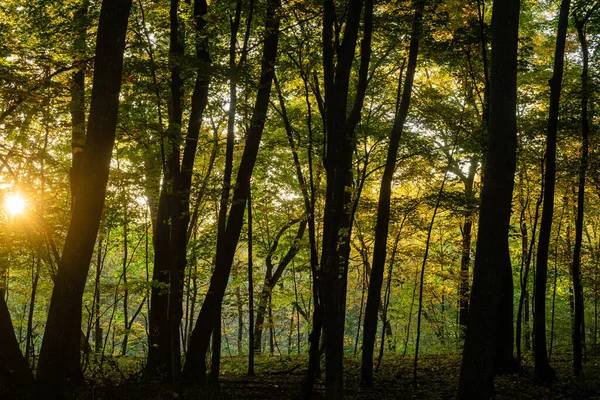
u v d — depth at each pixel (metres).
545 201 11.72
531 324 24.91
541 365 11.73
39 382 7.53
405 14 12.38
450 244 22.03
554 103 11.70
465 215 13.73
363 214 16.47
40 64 10.52
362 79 8.93
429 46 12.70
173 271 10.30
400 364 16.69
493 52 7.96
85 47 11.40
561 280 21.14
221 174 19.38
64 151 14.60
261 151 17.94
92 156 7.78
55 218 12.72
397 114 12.80
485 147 13.42
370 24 9.02
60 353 7.65
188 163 12.06
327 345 8.38
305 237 18.33
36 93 10.47
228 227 12.58
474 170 20.06
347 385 12.68
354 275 32.06
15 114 11.33
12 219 11.82
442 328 23.98
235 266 17.92
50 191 12.76
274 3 11.73
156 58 11.23
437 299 22.97
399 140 12.98
